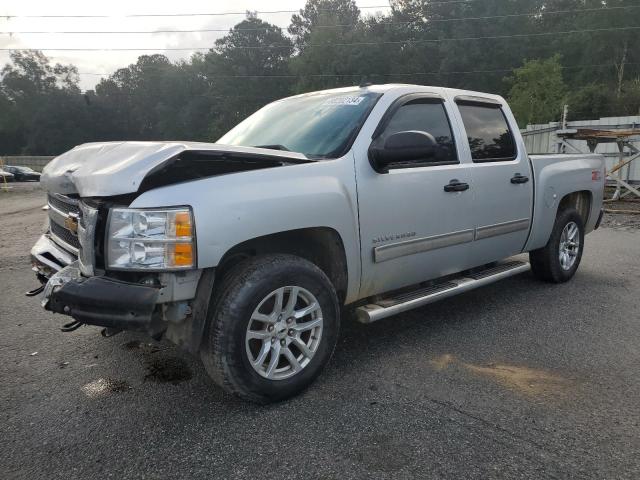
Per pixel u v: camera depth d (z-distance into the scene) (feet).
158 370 12.09
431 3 206.08
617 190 44.01
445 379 11.49
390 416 9.95
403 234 12.56
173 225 9.04
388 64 207.31
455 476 8.21
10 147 328.70
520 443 9.07
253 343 10.43
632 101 153.79
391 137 11.48
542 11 212.23
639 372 11.80
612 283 19.16
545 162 17.44
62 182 10.57
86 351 13.25
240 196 9.73
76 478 8.27
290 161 10.81
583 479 8.13
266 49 261.44
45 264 11.73
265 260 10.24
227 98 263.08
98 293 9.05
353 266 11.63
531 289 18.35
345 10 262.67
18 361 12.68
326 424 9.70
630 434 9.33
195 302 9.61
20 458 8.79
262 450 8.92
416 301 12.80
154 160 9.14
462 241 14.16
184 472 8.38
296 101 14.98
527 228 16.63
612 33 180.04
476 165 14.53
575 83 192.03
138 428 9.66
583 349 13.10
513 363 12.30
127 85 329.93
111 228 9.19
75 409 10.39
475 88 199.31
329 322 11.02
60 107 309.22
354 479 8.16
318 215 10.73
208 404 10.50
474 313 15.84
